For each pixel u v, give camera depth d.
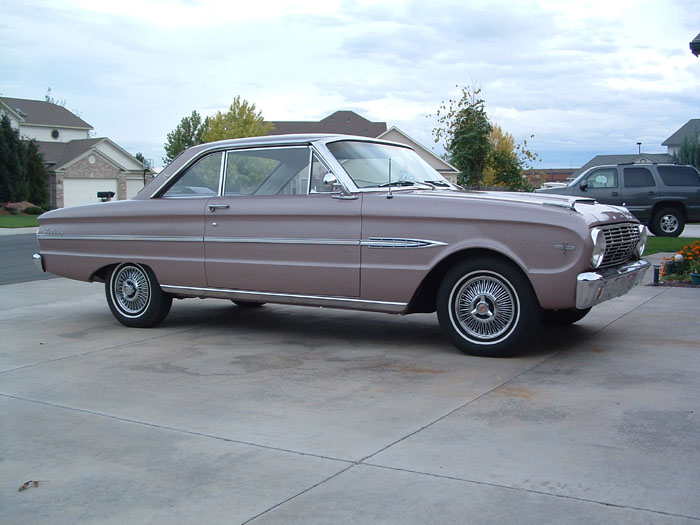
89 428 4.27
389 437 3.96
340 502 3.18
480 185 17.81
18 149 43.78
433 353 5.89
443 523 2.96
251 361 5.81
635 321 6.91
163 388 5.07
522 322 5.43
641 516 2.96
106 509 3.21
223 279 6.65
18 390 5.11
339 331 6.97
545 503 3.10
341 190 5.99
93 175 47.00
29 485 3.47
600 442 3.78
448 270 5.88
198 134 59.22
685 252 9.74
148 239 7.02
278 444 3.92
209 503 3.23
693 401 4.42
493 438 3.88
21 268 14.11
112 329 7.32
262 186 6.52
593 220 5.33
